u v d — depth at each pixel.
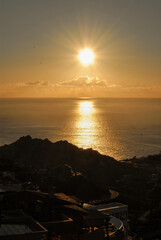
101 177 115.00
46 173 86.31
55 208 26.20
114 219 40.97
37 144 145.38
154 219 64.62
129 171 124.38
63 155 136.25
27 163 126.44
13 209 28.34
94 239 26.36
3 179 56.22
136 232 58.38
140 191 94.62
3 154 140.00
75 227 25.67
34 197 27.61
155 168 130.62
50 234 23.19
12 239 21.64
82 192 61.09
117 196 67.44
